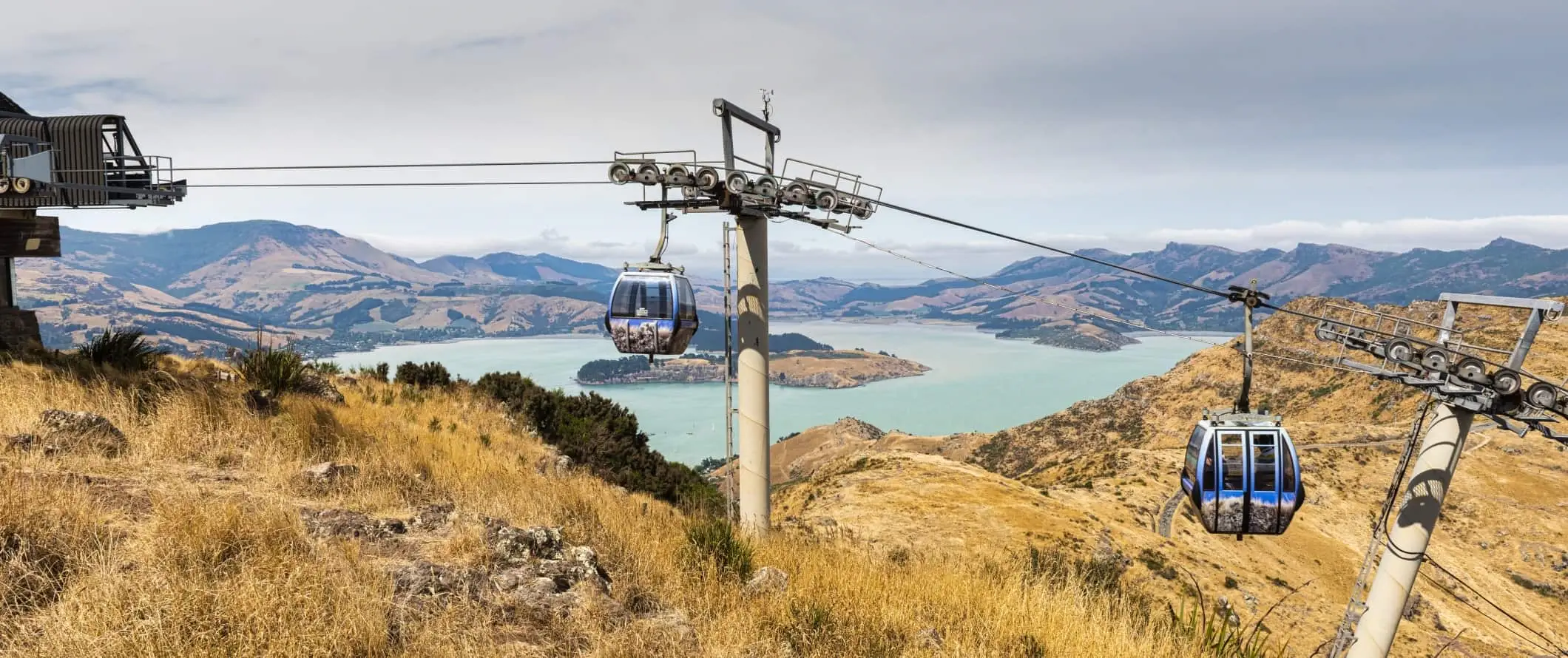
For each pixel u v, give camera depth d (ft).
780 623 24.00
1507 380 31.14
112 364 45.93
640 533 32.73
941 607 29.32
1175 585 133.18
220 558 19.02
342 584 18.62
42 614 15.76
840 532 46.52
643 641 20.53
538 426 80.53
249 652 15.34
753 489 41.32
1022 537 127.44
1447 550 312.71
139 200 48.47
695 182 37.83
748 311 41.14
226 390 42.93
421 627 18.52
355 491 29.07
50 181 45.65
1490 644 171.32
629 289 39.34
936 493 152.97
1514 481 356.18
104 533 19.35
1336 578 212.64
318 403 51.24
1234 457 34.47
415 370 86.99
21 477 21.63
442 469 39.32
